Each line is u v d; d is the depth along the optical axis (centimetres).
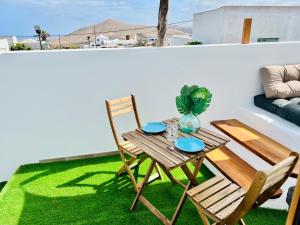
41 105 289
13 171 308
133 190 255
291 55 357
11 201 238
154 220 215
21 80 273
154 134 226
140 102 321
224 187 185
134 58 300
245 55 339
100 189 257
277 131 283
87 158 323
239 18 1081
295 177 213
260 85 361
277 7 1095
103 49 287
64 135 310
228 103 357
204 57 324
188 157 186
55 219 216
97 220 214
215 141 212
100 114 313
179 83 327
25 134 296
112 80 302
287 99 333
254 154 269
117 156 329
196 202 170
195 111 225
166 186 261
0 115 279
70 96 295
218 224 157
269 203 226
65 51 275
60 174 285
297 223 136
